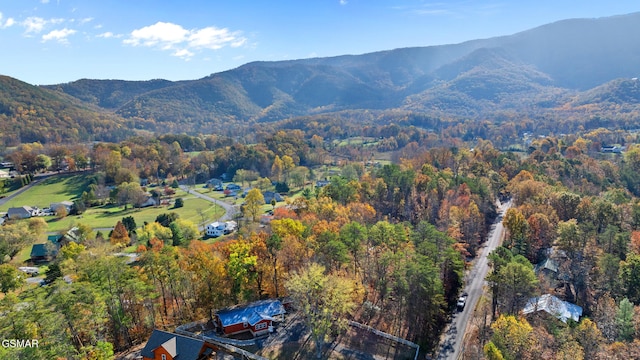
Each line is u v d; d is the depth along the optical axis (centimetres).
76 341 5641
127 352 6012
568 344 5681
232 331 6375
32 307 5253
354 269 8144
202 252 7488
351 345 6384
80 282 6069
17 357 4350
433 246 7931
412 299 6838
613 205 10831
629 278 7638
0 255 10925
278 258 7512
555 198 11525
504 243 10212
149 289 6362
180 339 5566
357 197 12756
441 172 14800
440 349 6950
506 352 5556
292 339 6306
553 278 8838
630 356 5500
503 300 7531
